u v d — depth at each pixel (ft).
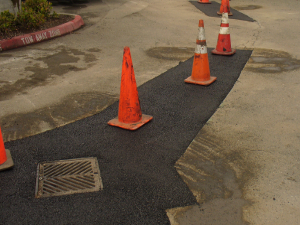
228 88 16.15
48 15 29.99
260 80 17.12
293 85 16.31
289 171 9.68
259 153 10.61
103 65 20.13
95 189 8.99
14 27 25.94
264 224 7.74
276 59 20.68
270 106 14.01
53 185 9.20
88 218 7.97
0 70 19.13
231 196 8.69
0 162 9.89
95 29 29.19
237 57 21.21
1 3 25.95
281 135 11.68
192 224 7.77
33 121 13.08
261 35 27.04
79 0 42.09
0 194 8.83
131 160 10.36
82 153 10.78
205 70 16.63
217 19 33.71
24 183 9.29
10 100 15.12
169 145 11.19
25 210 8.25
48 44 24.70
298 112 13.39
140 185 9.14
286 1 44.75
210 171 9.74
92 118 13.29
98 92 15.99
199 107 14.12
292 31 28.22
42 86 16.81
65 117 13.42
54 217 8.02
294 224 7.73
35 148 11.11
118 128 12.43
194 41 25.84
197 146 11.10
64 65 20.10
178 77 17.87
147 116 13.19
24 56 21.83
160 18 33.99
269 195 8.70
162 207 8.32
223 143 11.25
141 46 24.34
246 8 40.27
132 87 12.16
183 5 42.04
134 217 7.99
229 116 13.21
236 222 7.82
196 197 8.66
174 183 9.21
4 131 12.28
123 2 43.24
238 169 9.82
